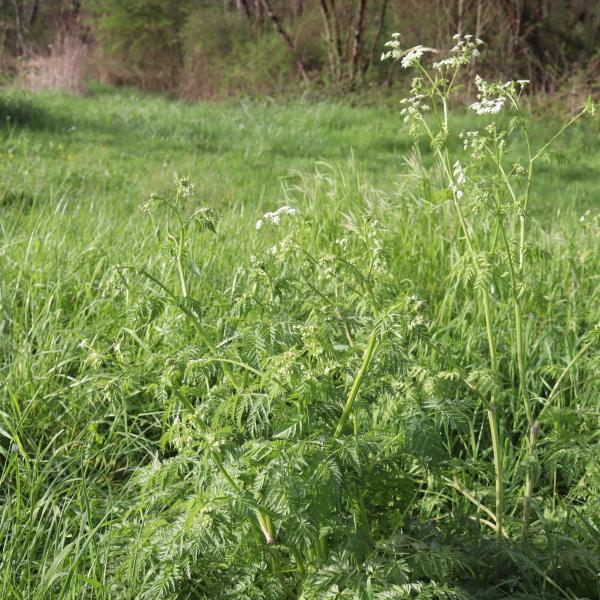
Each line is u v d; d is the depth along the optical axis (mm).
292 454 2428
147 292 4633
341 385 2947
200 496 2422
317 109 17453
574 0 23031
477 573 2795
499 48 21969
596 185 11508
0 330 4289
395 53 3256
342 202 6180
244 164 11648
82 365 4090
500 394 3117
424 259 5309
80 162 10523
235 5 31703
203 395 2842
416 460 2842
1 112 14016
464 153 11727
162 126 14672
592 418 3234
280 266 4555
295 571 2674
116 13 26078
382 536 2699
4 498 3287
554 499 3383
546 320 4656
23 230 6109
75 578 2701
